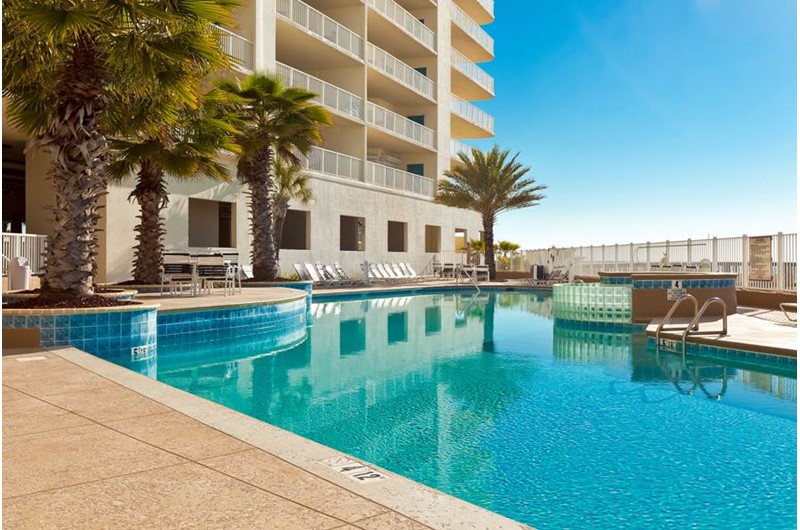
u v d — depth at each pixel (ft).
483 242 118.32
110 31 24.63
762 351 25.35
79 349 22.48
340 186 81.41
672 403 18.95
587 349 30.12
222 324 32.42
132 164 39.78
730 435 15.52
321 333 36.45
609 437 15.38
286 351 29.55
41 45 25.57
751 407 18.40
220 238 72.95
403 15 100.01
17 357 19.47
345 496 8.40
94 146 26.43
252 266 57.21
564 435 15.55
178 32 25.89
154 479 9.01
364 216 87.04
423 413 17.74
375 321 43.06
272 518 7.64
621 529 10.27
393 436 15.47
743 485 12.17
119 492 8.49
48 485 8.75
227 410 13.19
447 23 115.85
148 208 46.62
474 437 15.37
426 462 13.55
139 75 26.48
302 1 81.10
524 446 14.69
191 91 29.07
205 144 39.52
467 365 25.70
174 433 11.41
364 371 24.32
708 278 40.09
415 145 103.24
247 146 52.65
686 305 39.70
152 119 31.60
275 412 17.80
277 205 65.31
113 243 50.78
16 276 36.83
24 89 27.66
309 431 15.89
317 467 9.61
